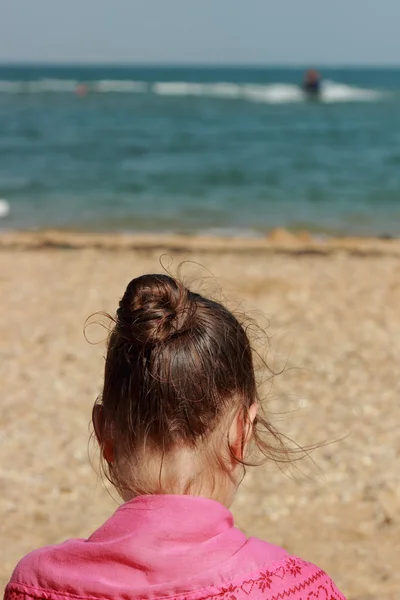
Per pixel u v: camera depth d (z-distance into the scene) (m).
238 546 1.38
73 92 69.00
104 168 27.92
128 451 1.43
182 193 23.52
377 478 5.36
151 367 1.40
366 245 14.97
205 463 1.43
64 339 8.31
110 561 1.36
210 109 54.06
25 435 6.02
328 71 191.62
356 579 4.19
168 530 1.36
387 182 25.91
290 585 1.36
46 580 1.37
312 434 6.02
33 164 28.44
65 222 18.81
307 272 11.60
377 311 9.59
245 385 1.47
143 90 72.25
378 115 52.12
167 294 1.45
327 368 7.44
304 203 22.16
